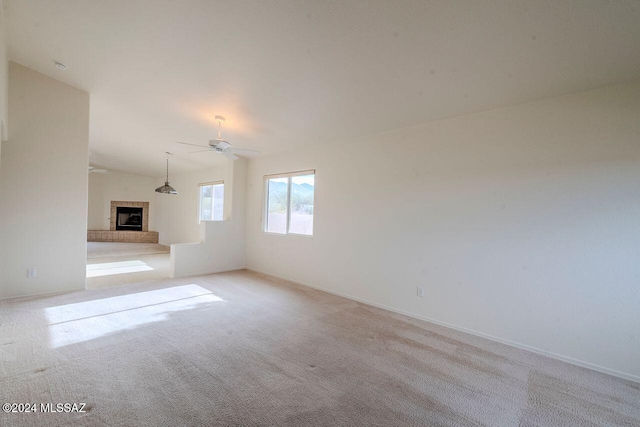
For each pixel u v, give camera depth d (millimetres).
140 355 2518
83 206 4227
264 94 3479
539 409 1990
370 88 3027
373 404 1984
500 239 3016
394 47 2393
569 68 2320
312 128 4227
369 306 4027
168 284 4844
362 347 2805
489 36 2131
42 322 3109
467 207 3234
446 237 3389
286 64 2846
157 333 2969
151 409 1850
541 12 1879
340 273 4496
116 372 2244
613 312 2453
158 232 9898
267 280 5316
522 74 2469
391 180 3902
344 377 2293
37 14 2678
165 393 2014
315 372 2348
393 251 3863
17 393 1953
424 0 1930
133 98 4184
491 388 2213
